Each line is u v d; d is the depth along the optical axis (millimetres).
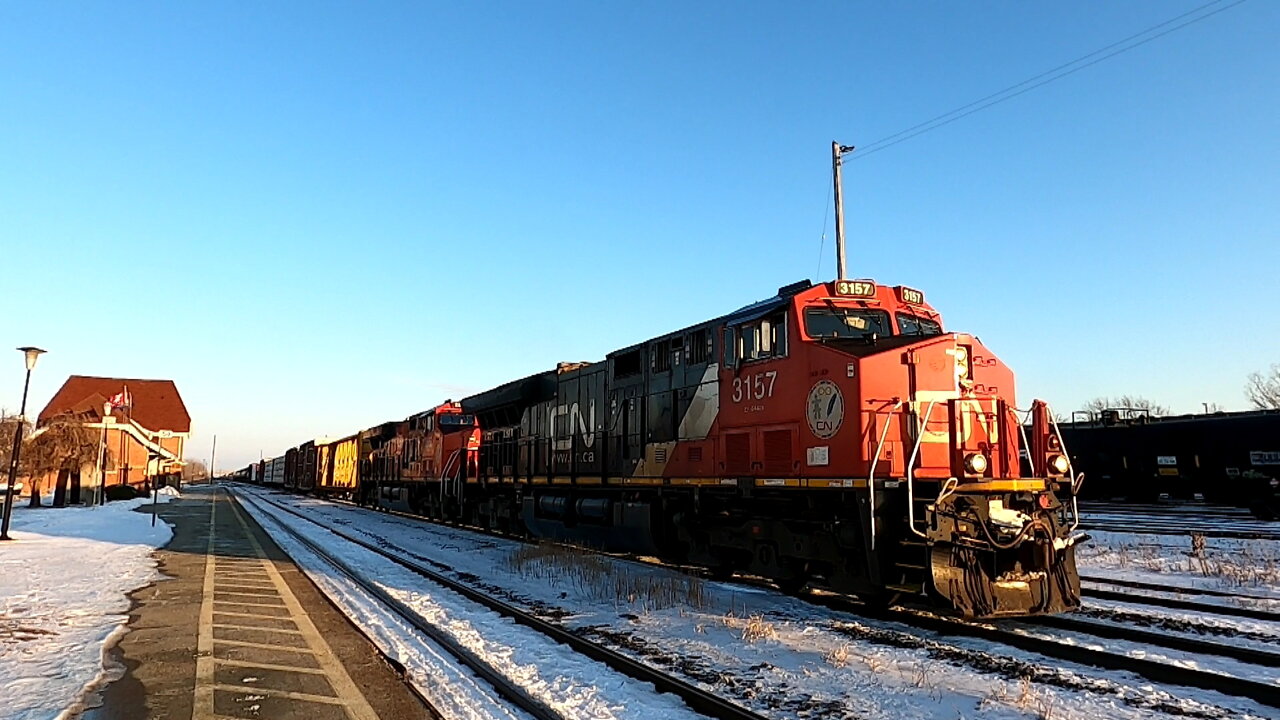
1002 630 9844
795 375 12461
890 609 11336
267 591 13727
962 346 11766
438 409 33844
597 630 10375
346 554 19750
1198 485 32406
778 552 12750
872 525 10414
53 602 12211
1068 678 7773
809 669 8328
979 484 10250
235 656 8945
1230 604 11852
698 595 12047
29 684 7699
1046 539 10195
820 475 11719
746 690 7598
